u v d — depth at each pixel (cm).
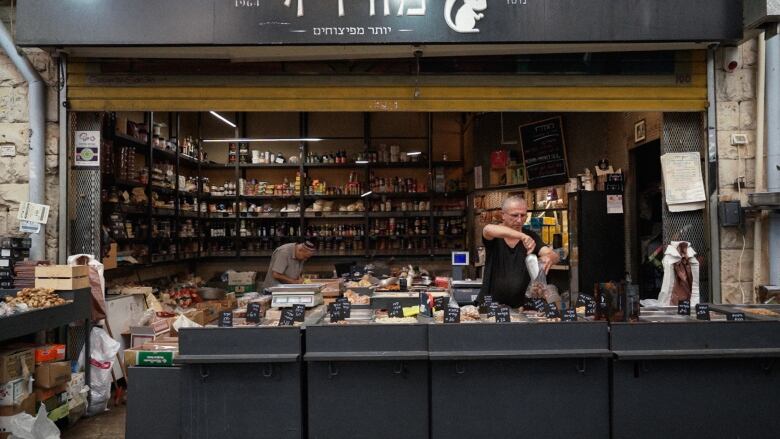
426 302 292
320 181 839
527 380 246
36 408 331
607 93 412
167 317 443
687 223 420
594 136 638
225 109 413
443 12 377
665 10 380
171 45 377
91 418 377
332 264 838
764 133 407
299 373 245
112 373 420
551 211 658
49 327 332
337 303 280
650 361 246
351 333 245
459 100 414
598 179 604
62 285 361
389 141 869
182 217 750
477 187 763
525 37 378
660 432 246
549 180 659
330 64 416
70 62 410
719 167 416
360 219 863
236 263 839
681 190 419
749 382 250
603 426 246
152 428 273
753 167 415
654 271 538
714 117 412
